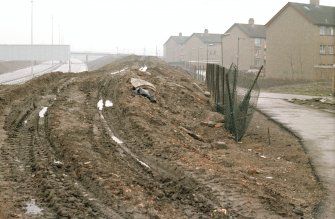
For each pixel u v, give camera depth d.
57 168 10.29
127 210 8.03
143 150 12.70
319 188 10.85
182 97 23.19
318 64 55.81
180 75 39.97
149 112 17.59
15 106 18.09
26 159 10.95
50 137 13.08
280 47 60.12
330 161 13.59
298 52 57.59
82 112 17.22
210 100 25.39
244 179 10.70
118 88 22.41
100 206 8.16
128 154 12.21
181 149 12.98
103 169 10.20
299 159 13.93
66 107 17.97
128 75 26.34
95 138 13.37
